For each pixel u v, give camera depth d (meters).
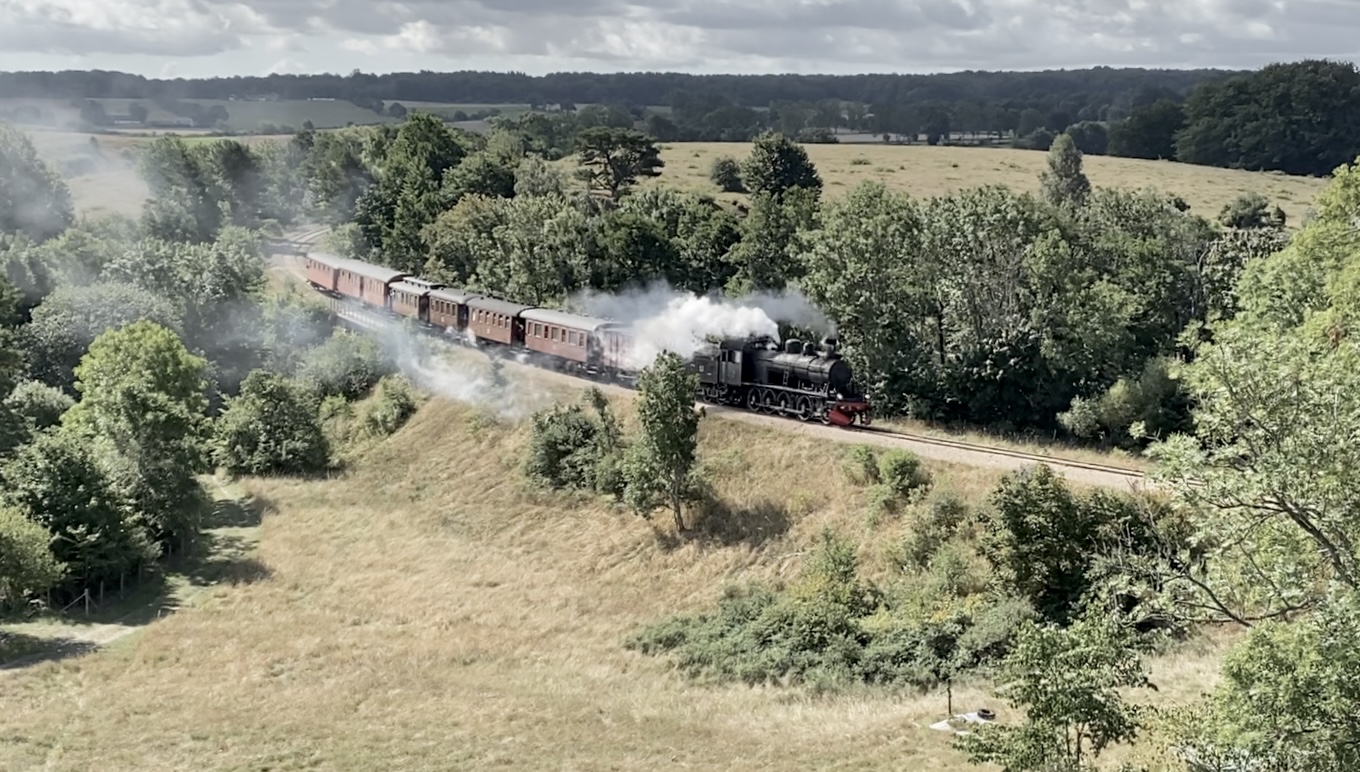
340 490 57.91
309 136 169.50
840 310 61.16
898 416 57.78
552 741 28.62
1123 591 20.27
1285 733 15.94
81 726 31.27
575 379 59.97
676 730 29.02
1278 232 84.50
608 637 38.28
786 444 45.34
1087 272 64.50
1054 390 58.56
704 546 42.53
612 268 77.19
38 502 46.38
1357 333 21.89
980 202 64.62
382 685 34.12
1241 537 17.97
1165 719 19.81
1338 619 15.48
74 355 73.19
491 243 83.88
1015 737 18.91
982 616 31.45
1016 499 32.38
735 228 82.69
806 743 26.86
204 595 46.25
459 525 50.66
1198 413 18.28
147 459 51.59
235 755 28.70
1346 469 16.72
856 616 34.84
